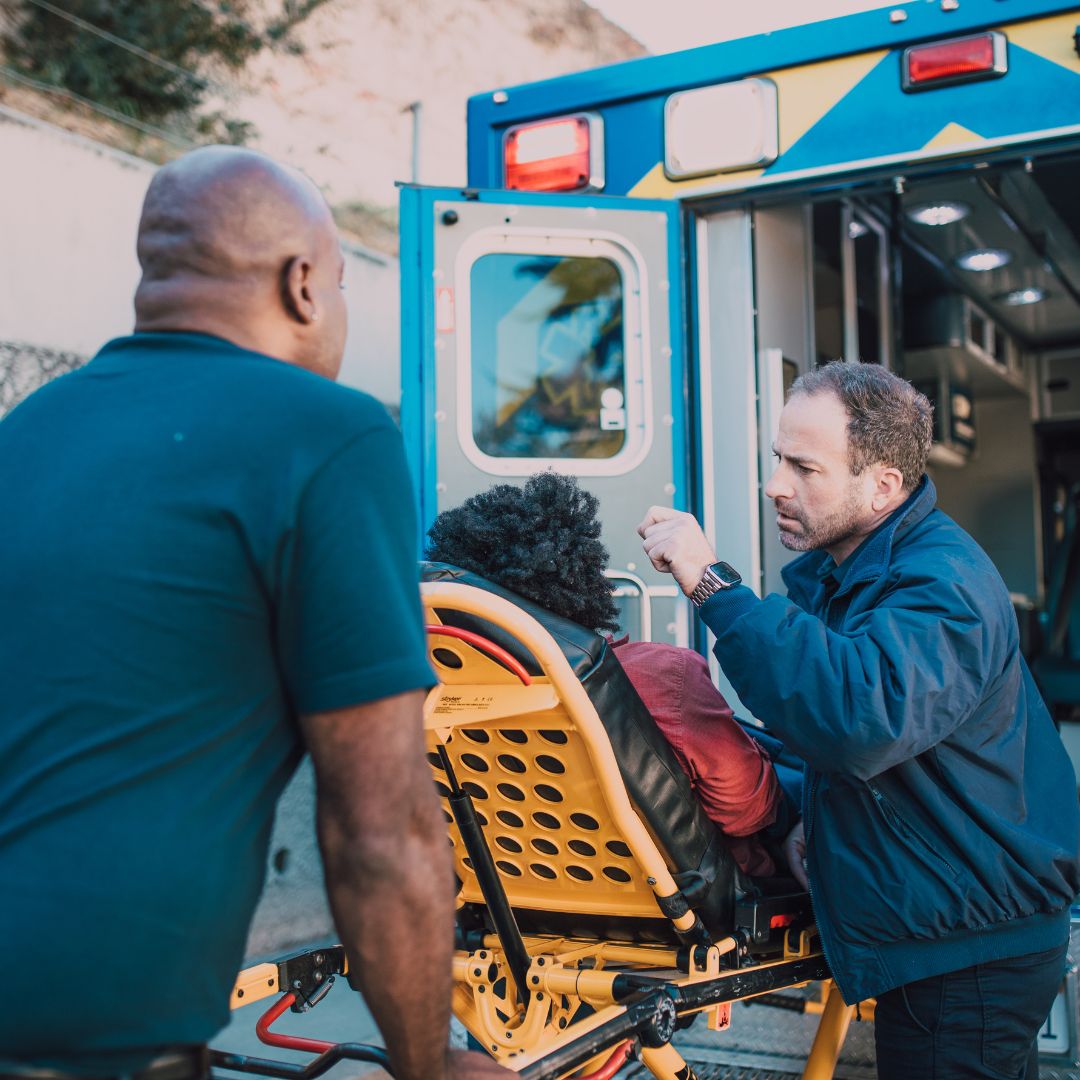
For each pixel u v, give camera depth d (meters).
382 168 6.58
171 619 1.14
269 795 1.21
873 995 2.01
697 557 2.06
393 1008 1.25
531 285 3.93
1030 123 3.48
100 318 4.43
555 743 1.92
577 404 3.94
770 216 4.24
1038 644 7.82
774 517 4.18
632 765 1.90
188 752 1.14
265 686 1.20
